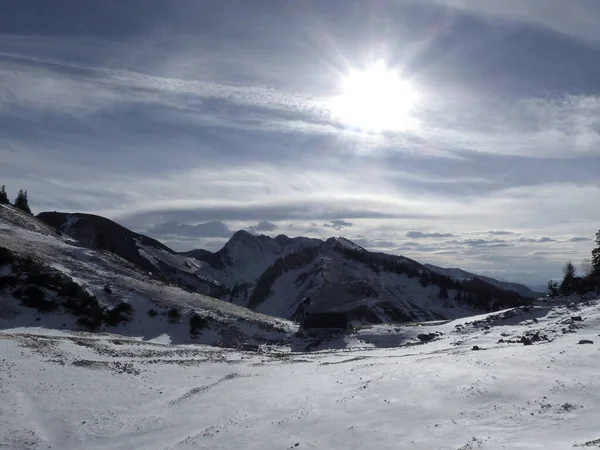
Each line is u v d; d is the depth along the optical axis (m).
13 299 77.19
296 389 39.88
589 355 33.72
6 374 42.62
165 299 94.56
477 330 75.81
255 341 89.31
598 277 91.44
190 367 53.12
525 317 77.12
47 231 130.62
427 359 42.56
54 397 40.50
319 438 27.92
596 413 24.77
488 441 23.00
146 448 32.12
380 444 25.56
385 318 161.88
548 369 31.94
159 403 42.09
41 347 52.28
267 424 31.45
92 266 101.88
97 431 36.06
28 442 33.25
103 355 55.19
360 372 41.19
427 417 27.97
